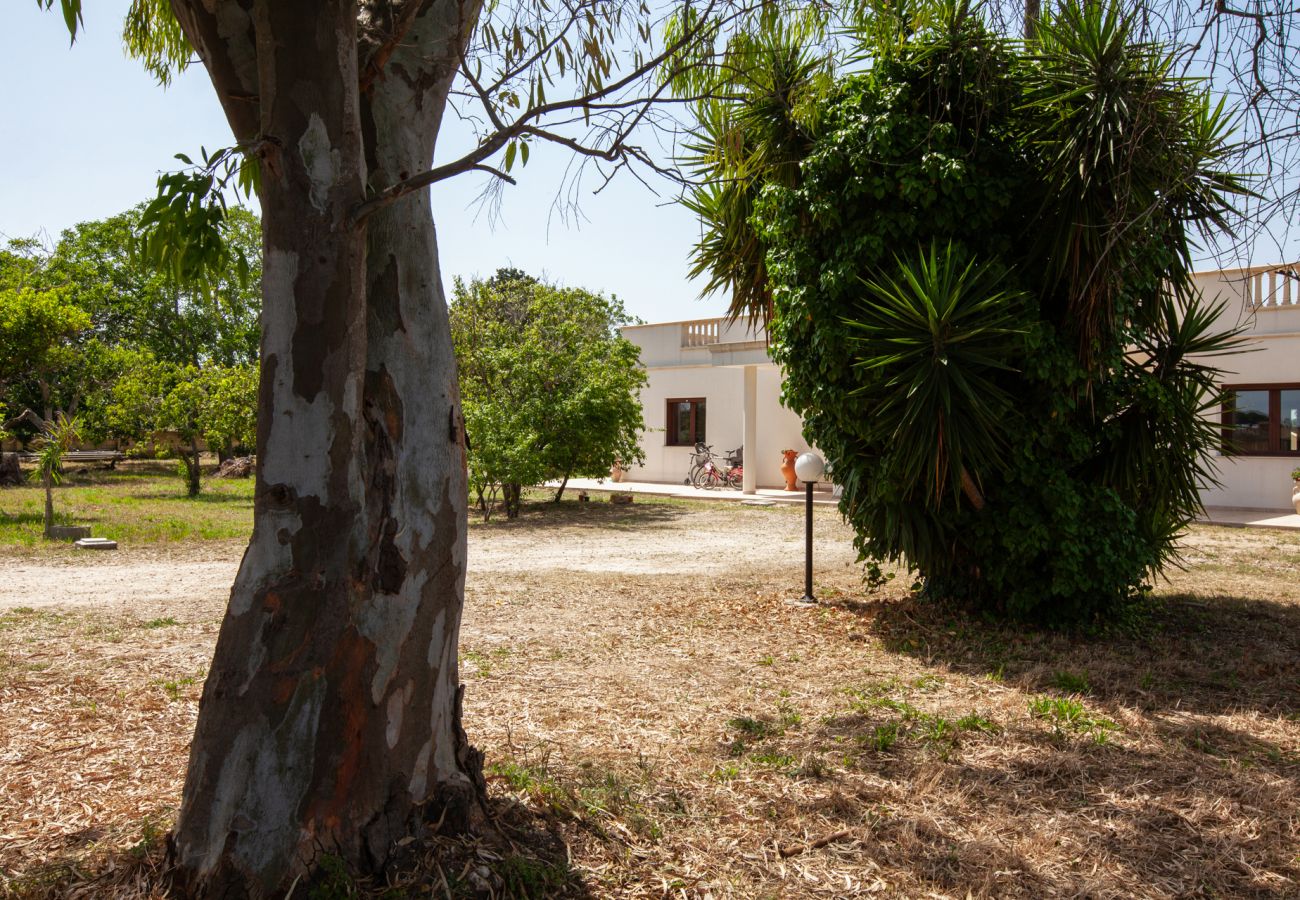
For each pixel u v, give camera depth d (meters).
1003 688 5.59
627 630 7.23
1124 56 5.70
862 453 7.20
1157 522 7.30
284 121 2.57
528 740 4.53
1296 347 15.26
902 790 3.95
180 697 5.16
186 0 2.79
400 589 2.82
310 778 2.68
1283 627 7.27
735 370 22.66
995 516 6.82
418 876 2.79
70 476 28.14
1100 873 3.22
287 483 2.67
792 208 6.92
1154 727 4.79
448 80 3.13
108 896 2.80
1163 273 6.71
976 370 6.31
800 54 5.17
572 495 21.48
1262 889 3.12
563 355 17.09
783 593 8.91
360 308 2.71
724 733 4.71
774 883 3.13
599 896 2.96
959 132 6.54
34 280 24.50
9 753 4.23
